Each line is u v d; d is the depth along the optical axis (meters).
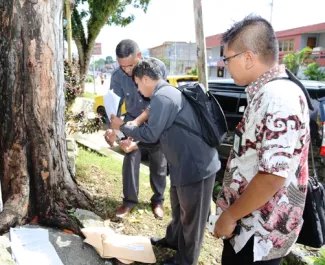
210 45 34.50
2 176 2.36
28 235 2.22
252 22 1.33
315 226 1.52
